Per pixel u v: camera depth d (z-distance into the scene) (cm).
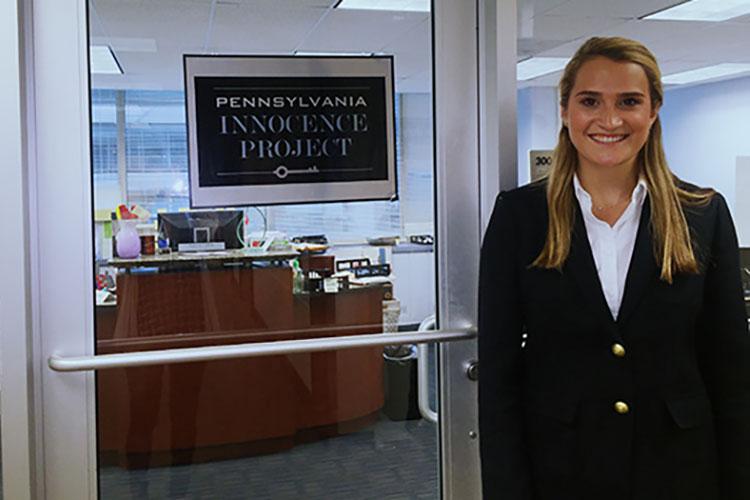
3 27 156
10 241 159
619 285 144
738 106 729
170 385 197
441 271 196
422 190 196
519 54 198
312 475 212
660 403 141
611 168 148
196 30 179
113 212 174
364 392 210
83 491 172
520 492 143
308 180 191
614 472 141
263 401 215
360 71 191
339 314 196
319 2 186
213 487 206
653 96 150
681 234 142
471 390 199
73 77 168
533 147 192
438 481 203
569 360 144
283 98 187
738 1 426
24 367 161
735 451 143
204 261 186
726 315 144
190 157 181
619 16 389
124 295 179
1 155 158
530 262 147
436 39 193
